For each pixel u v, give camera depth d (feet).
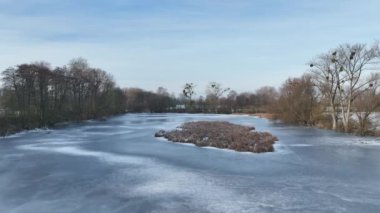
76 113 233.35
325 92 164.25
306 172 68.28
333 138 126.52
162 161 79.71
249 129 153.28
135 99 437.99
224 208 46.52
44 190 55.72
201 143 104.68
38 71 178.50
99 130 163.12
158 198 50.98
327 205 47.85
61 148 101.71
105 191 54.80
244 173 67.21
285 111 212.64
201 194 52.95
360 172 68.44
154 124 206.18
